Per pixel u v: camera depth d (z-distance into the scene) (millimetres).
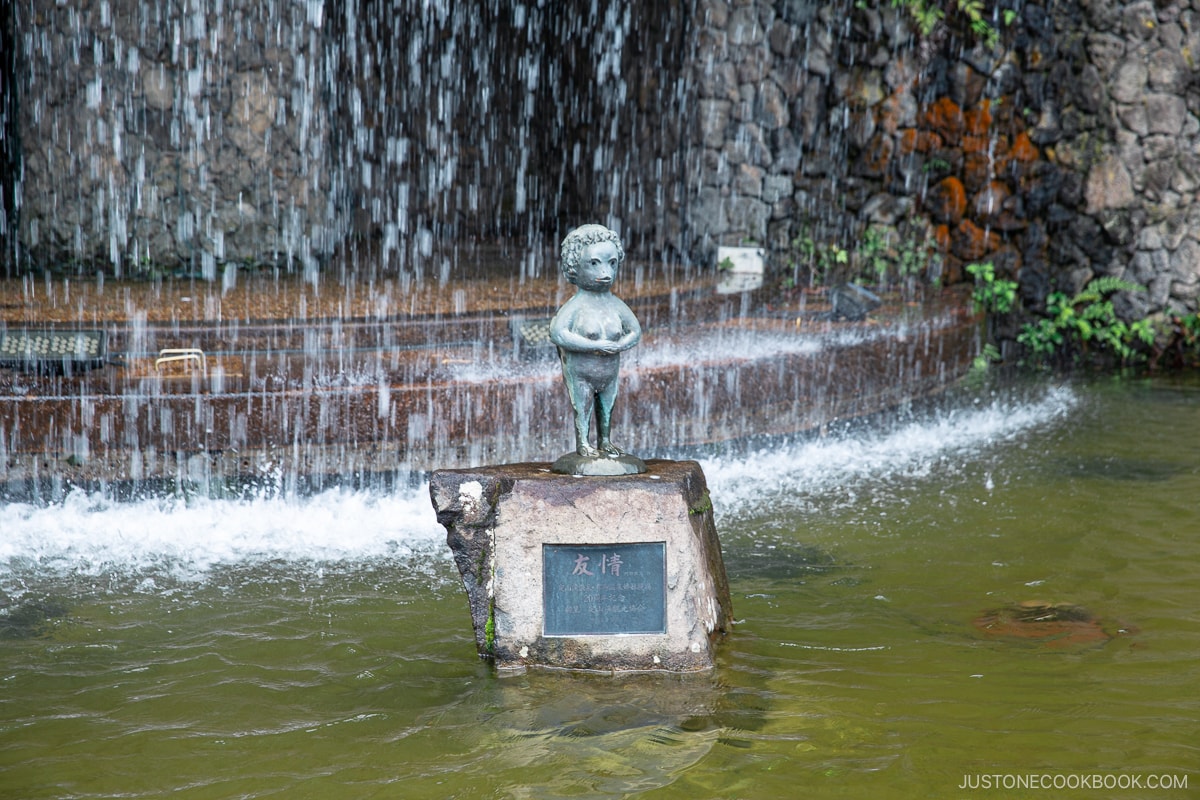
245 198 11414
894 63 12953
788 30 12867
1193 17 12211
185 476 7082
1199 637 5000
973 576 5910
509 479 4613
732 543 6500
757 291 10805
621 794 3586
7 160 11680
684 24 13062
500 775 3727
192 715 4254
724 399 8266
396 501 7121
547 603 4570
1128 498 7336
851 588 5738
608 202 15094
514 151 16562
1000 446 8820
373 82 15695
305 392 7137
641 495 4551
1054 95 12609
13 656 4832
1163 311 12617
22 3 10688
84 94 10852
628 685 4453
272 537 6500
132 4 10781
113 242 11086
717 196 13023
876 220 13180
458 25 15992
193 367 7555
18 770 3803
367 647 4938
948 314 10914
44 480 6969
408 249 14422
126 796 3621
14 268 11195
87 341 7398
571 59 15711
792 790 3609
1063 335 12805
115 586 5715
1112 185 12531
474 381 7457
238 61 11172
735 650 4863
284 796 3613
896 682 4512
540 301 9594
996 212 12891
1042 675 4586
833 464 8258
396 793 3619
